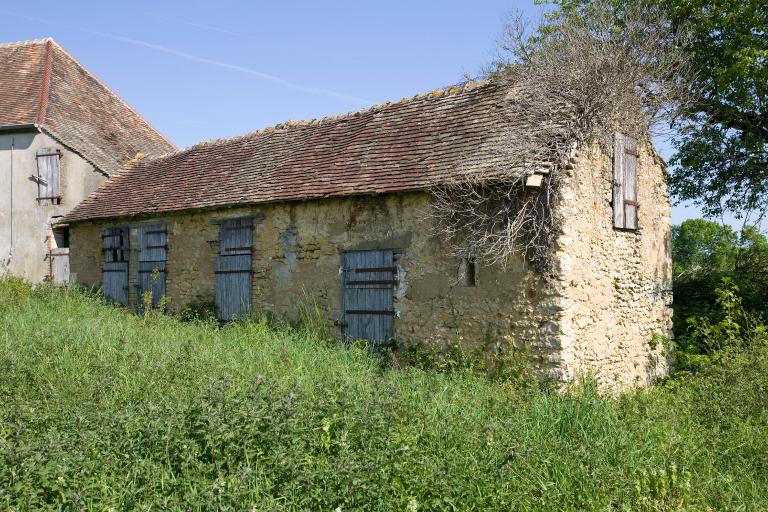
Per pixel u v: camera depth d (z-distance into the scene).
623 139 11.30
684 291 16.16
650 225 12.09
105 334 10.88
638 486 5.76
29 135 20.36
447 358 10.25
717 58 15.23
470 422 6.53
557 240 9.49
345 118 14.64
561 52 11.23
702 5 15.09
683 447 6.91
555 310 9.38
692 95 14.67
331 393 6.43
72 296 15.92
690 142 16.78
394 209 11.06
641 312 11.63
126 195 17.00
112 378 7.64
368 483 5.00
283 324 12.41
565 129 9.96
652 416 8.02
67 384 7.49
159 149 24.72
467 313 10.20
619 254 11.06
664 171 12.70
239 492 4.74
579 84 10.34
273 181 13.36
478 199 9.98
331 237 11.93
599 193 10.56
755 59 14.16
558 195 9.59
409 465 5.36
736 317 12.91
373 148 12.61
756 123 16.00
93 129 22.17
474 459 5.69
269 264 12.95
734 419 7.68
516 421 6.93
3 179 20.41
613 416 7.58
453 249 10.32
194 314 14.05
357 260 11.54
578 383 9.37
